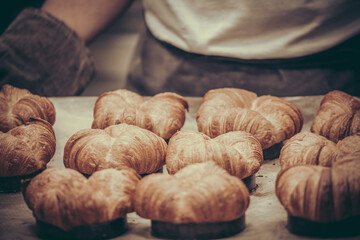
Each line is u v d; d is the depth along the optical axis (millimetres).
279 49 2328
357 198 1082
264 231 1152
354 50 2322
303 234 1115
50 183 1167
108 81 5613
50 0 2938
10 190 1496
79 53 2754
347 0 2238
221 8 2428
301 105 2105
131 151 1430
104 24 3037
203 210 1069
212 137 1724
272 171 1637
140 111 1735
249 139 1494
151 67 2787
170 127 1757
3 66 2412
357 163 1149
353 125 1632
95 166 1428
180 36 2562
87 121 2051
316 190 1084
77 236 1116
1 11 3264
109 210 1132
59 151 1791
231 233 1123
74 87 2740
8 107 1761
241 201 1112
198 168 1176
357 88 2400
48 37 2600
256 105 1842
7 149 1476
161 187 1108
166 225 1104
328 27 2301
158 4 2648
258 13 2334
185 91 2625
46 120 1793
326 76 2377
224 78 2500
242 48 2396
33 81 2520
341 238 1094
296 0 2270
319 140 1432
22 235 1174
